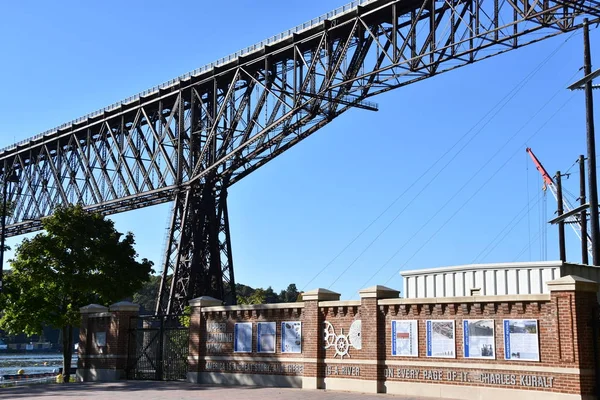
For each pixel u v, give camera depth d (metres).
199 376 28.75
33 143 73.50
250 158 51.41
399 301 22.78
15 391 27.44
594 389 18.58
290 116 45.84
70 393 25.62
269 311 26.84
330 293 25.61
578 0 32.34
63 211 45.22
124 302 32.66
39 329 44.38
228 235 56.34
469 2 37.81
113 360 32.03
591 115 33.97
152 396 23.66
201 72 54.59
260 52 49.44
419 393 21.92
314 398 21.66
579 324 18.73
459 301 21.30
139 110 59.47
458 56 37.62
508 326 20.19
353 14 42.84
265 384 26.52
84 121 65.88
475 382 20.69
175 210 54.31
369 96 43.75
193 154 54.75
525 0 34.16
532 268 26.73
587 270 27.27
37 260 43.22
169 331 31.34
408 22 42.06
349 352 24.08
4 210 43.66
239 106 51.66
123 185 60.19
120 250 45.78
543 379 19.27
